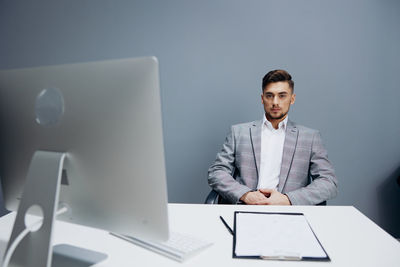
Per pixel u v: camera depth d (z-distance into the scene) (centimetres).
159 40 207
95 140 58
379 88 192
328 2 190
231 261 65
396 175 195
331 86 194
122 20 210
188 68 205
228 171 160
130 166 56
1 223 90
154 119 53
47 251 56
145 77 52
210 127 207
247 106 202
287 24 194
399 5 185
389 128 194
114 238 77
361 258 66
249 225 83
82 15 214
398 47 188
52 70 61
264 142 165
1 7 223
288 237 75
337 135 197
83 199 63
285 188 152
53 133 63
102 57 214
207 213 95
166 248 68
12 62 227
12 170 71
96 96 57
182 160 211
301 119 198
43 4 218
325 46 192
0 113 69
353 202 200
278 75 155
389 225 198
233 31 199
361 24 189
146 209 57
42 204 59
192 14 202
